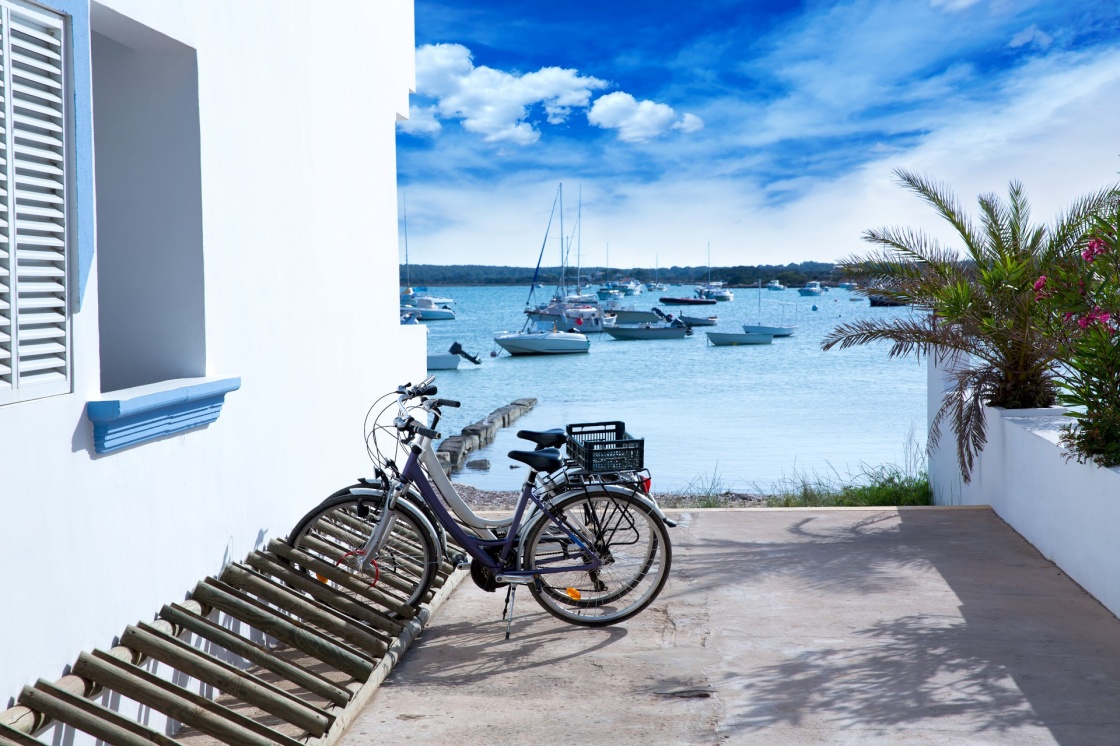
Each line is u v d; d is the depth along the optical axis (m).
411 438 4.55
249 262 4.14
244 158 4.09
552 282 99.19
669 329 60.78
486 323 88.06
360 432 5.79
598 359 45.97
